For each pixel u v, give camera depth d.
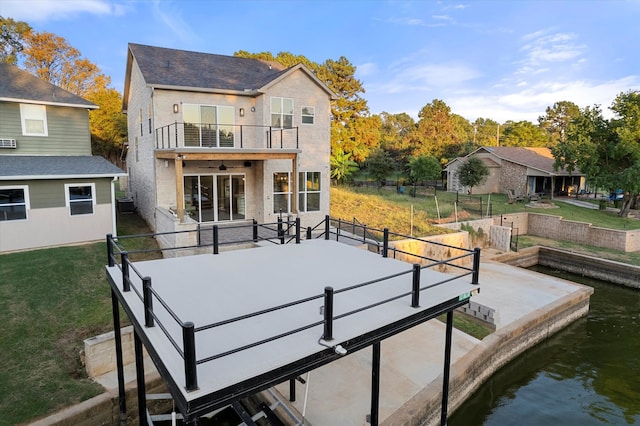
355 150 37.66
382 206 22.83
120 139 35.97
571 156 23.86
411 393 6.86
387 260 7.52
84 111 16.38
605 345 10.91
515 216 22.00
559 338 11.34
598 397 8.46
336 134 36.84
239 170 16.67
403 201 25.02
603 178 23.09
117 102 36.62
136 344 5.55
